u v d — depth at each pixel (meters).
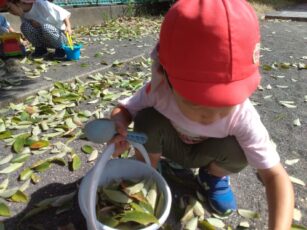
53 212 1.40
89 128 1.11
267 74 3.11
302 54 3.88
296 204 1.47
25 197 1.47
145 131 1.38
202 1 0.94
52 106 2.32
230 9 0.92
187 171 1.64
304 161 1.78
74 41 4.29
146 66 3.27
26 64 3.29
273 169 1.16
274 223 1.07
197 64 0.92
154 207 1.19
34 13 3.42
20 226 1.33
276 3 8.94
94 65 3.28
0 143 1.89
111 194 1.22
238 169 1.36
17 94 2.48
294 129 2.11
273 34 5.12
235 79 0.93
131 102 1.38
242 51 0.92
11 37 3.44
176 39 0.94
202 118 1.03
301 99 2.56
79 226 1.34
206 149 1.35
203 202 1.46
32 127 2.05
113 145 1.13
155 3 7.14
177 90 0.96
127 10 6.57
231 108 1.01
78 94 2.52
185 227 1.34
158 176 1.26
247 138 1.18
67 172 1.65
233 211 1.42
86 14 5.70
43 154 1.79
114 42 4.33
